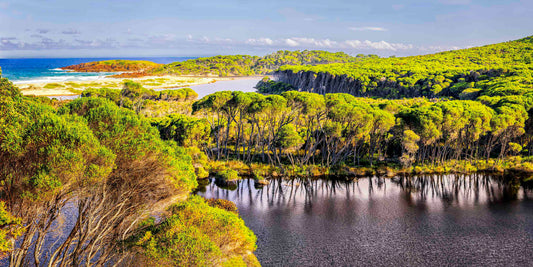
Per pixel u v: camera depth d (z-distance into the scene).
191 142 57.88
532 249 29.03
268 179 49.06
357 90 161.12
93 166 13.48
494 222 34.81
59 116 14.78
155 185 18.39
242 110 54.72
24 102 14.05
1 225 11.67
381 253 28.11
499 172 53.41
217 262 18.00
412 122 54.97
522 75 105.75
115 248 19.41
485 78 124.38
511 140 63.84
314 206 39.00
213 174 50.19
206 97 60.28
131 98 86.81
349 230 32.50
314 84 186.00
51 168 12.34
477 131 52.66
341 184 47.88
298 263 26.19
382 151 62.94
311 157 59.62
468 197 42.81
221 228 20.52
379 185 47.72
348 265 26.09
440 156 59.72
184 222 19.38
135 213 19.75
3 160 12.48
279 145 52.06
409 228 33.22
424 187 46.81
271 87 197.75
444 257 27.59
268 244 29.28
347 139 56.22
